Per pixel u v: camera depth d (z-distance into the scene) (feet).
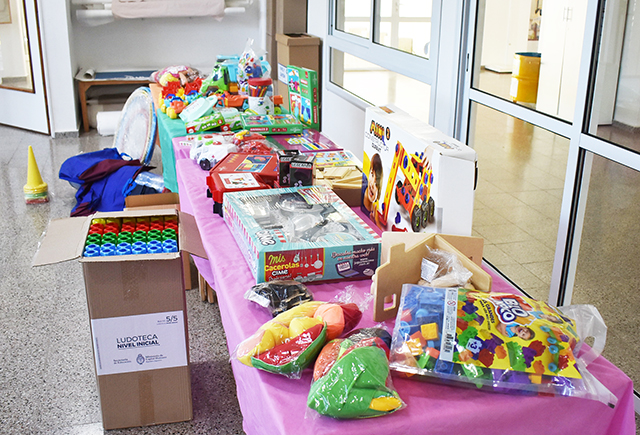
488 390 3.76
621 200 12.44
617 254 10.25
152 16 19.49
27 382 7.31
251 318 4.63
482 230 11.20
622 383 3.98
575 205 6.81
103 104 19.60
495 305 3.96
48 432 6.44
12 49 18.25
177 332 6.06
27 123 19.07
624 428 4.03
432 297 4.02
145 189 11.75
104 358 5.99
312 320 4.05
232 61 13.24
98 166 12.45
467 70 8.40
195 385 7.25
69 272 10.23
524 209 12.25
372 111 6.28
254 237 5.06
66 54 18.04
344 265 5.07
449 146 4.99
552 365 3.64
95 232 5.83
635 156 5.71
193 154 8.43
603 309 8.63
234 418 6.66
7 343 8.12
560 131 6.78
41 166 15.79
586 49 6.17
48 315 8.86
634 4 5.97
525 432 3.80
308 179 6.51
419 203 5.25
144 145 12.93
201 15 20.03
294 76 10.92
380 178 6.17
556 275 7.21
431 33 9.25
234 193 6.14
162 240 5.85
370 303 4.84
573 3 6.44
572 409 3.83
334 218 5.54
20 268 10.29
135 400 6.29
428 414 3.57
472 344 3.70
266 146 8.25
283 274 4.95
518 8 7.34
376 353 3.66
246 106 11.16
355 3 13.10
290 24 17.22
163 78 12.79
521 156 15.79
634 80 6.05
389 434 3.50
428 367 3.67
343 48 13.93
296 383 3.90
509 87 7.66
